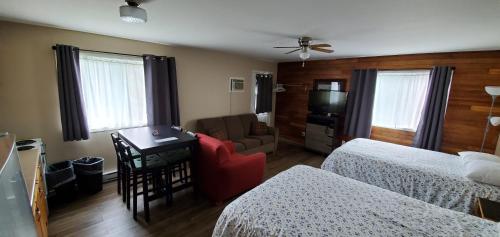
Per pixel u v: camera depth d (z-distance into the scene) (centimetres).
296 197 176
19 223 97
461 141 361
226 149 277
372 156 297
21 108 269
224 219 163
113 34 311
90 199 283
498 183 215
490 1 156
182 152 287
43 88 280
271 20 226
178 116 406
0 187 81
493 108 330
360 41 306
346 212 158
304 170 229
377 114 452
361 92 460
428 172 251
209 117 471
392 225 145
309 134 523
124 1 185
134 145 242
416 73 396
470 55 342
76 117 295
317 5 180
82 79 308
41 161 225
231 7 192
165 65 376
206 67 450
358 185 200
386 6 176
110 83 333
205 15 215
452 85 361
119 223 239
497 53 321
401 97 418
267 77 582
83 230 226
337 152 321
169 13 210
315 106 528
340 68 495
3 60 253
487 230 142
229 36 307
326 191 187
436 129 371
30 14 223
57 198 265
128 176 259
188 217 256
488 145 338
